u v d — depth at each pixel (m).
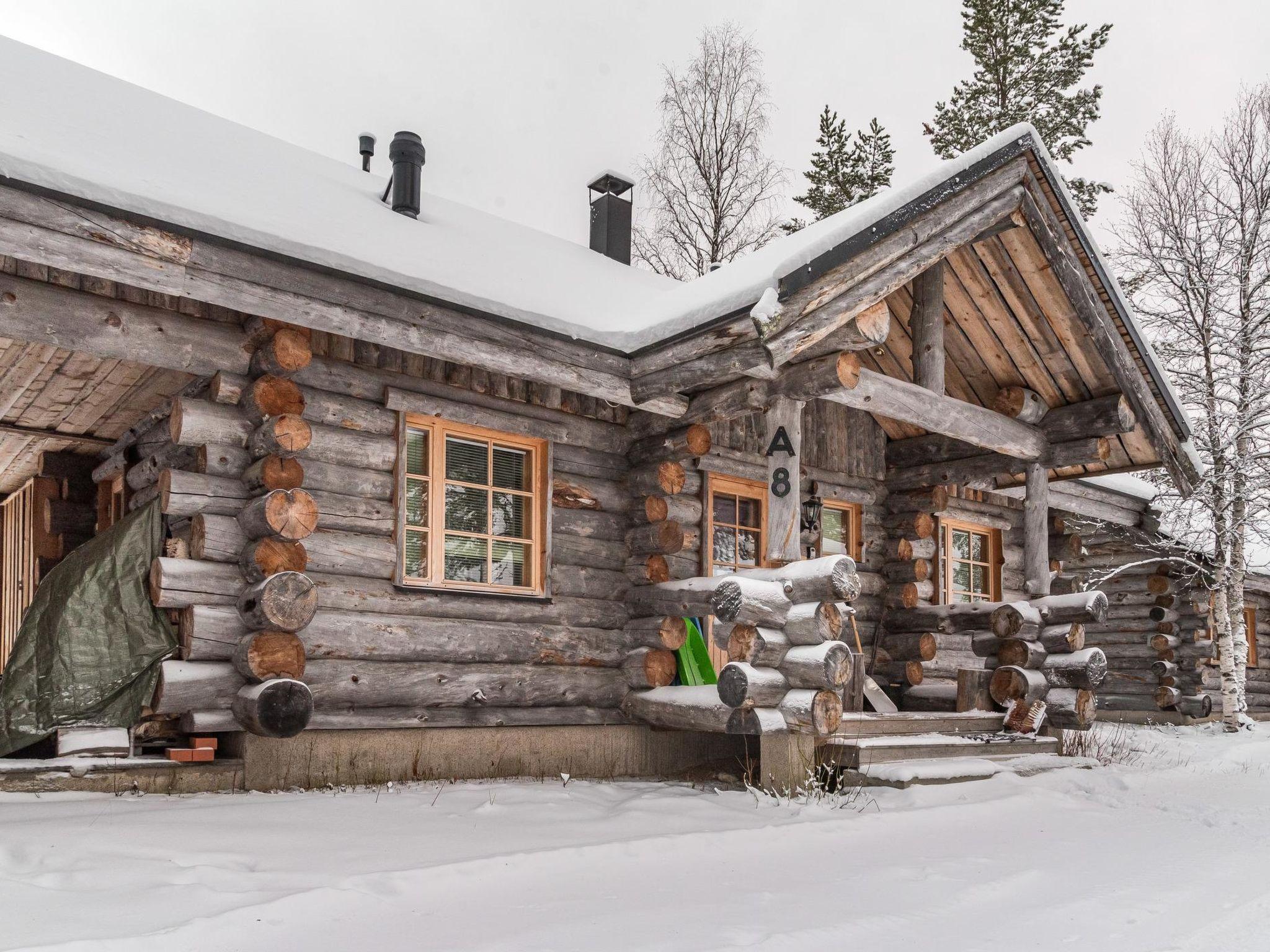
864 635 10.35
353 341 6.93
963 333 9.49
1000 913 3.92
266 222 5.81
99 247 5.14
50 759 5.62
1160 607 14.61
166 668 5.79
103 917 3.14
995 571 12.01
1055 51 22.03
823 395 7.15
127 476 7.89
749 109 21.50
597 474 8.20
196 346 6.12
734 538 9.50
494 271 7.69
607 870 4.34
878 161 23.98
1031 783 7.45
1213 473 13.64
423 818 5.17
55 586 6.29
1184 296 15.03
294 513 6.04
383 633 6.70
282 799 5.54
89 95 7.64
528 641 7.44
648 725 7.96
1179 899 4.20
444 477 7.45
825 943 3.38
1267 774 9.45
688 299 7.50
